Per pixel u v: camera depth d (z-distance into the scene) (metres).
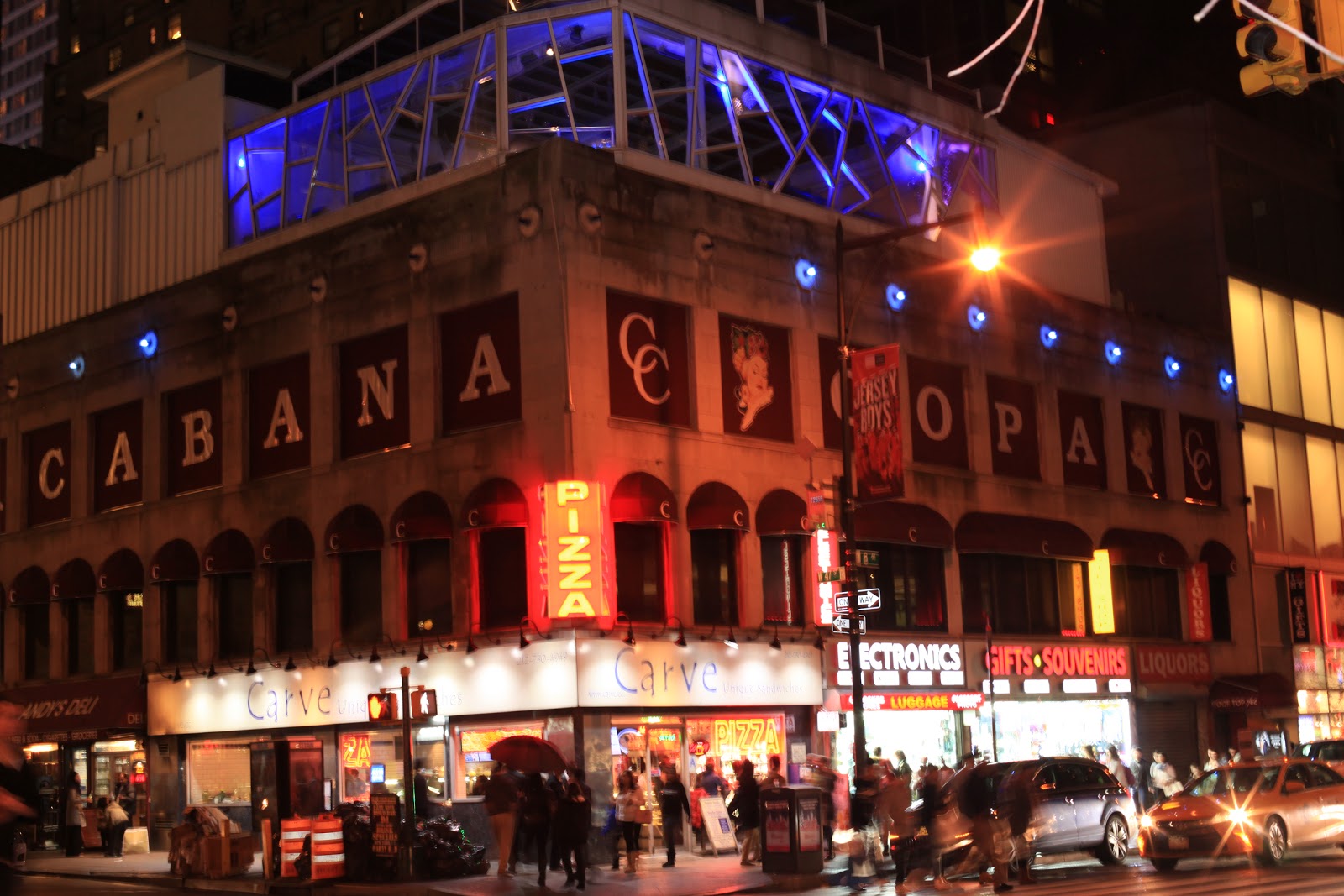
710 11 36.84
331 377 36.22
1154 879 23.61
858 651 27.94
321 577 35.84
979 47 62.47
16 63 165.12
